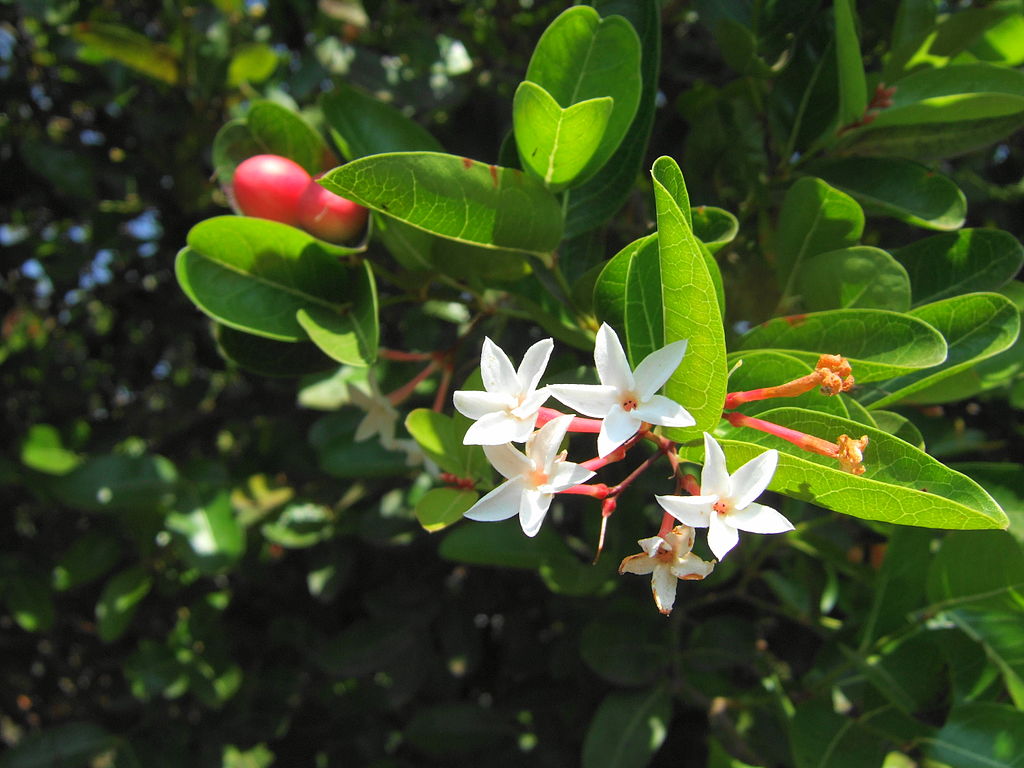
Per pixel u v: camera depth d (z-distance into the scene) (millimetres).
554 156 176
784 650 331
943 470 137
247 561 359
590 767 256
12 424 401
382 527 300
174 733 364
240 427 388
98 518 371
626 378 135
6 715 442
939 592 218
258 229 189
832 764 208
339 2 342
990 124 215
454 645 341
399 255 205
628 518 271
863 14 270
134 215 377
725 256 231
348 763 368
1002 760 203
